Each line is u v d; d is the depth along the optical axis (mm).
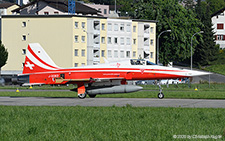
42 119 54062
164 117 54062
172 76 91188
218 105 72438
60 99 89125
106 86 90938
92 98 91438
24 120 53688
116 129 45219
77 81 92125
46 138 41219
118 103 77438
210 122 50125
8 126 48750
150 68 91812
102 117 54938
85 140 40000
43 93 111375
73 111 61500
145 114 57031
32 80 96875
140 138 40594
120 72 91562
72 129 45781
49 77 95250
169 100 84000
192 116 54938
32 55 97250
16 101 84250
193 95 99250
